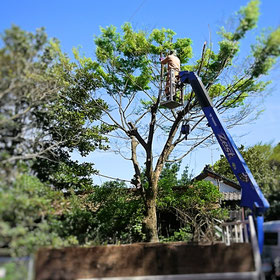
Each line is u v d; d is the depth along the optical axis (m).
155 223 12.70
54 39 10.15
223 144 9.82
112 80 14.61
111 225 12.97
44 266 7.25
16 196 8.17
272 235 8.34
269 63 10.34
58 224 9.48
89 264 8.02
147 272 8.55
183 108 13.27
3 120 8.58
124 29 13.82
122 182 14.37
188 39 14.58
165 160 13.63
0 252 6.91
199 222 13.86
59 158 13.54
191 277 6.55
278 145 11.89
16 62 8.40
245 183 9.26
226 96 13.54
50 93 10.41
